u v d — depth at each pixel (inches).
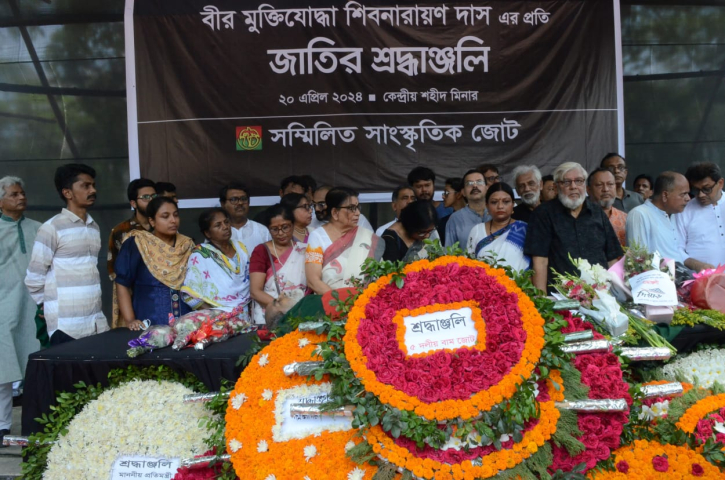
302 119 206.2
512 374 79.1
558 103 206.4
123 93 213.5
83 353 102.9
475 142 207.0
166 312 127.1
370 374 80.7
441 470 75.2
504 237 140.9
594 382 86.4
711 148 217.5
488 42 206.5
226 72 205.0
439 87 206.8
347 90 206.4
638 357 93.7
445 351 83.7
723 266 120.0
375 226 217.9
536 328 83.3
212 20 204.7
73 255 141.5
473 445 77.8
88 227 145.7
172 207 130.0
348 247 125.7
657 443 88.2
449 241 169.3
